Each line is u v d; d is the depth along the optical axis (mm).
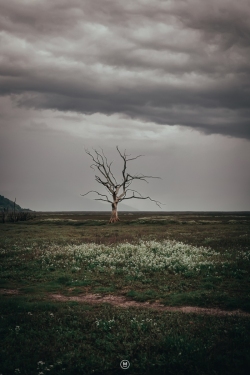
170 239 34938
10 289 15898
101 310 11859
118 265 20484
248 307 12000
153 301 13484
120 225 62469
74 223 67938
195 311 11797
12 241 34719
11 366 7641
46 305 12336
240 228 48375
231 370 7418
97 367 7695
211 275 17172
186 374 7379
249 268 18406
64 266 20375
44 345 8773
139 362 7859
